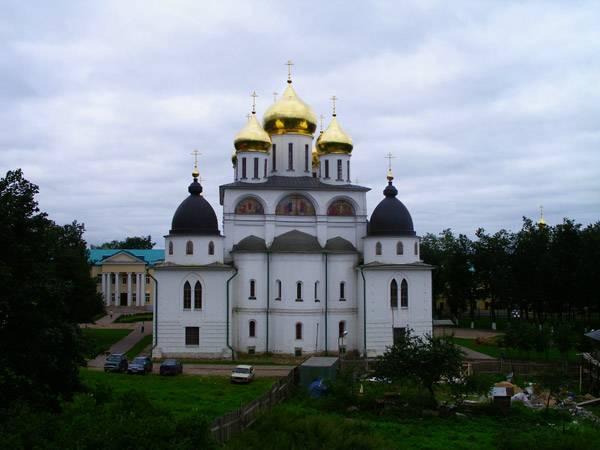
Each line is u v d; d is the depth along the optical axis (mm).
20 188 33375
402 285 76938
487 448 38406
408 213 78812
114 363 63969
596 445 38031
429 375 48531
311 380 54938
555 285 107938
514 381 60406
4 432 24938
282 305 75875
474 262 118938
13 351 30219
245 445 35188
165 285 74062
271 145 86625
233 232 79688
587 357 60156
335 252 78375
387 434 41406
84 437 25609
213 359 73312
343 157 85875
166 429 27016
